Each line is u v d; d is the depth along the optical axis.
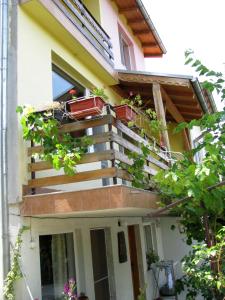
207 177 3.78
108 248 7.67
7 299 4.34
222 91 4.84
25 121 4.82
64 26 6.44
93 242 7.09
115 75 8.80
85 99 5.05
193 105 10.14
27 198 4.82
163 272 11.22
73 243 6.22
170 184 4.14
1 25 5.27
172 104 9.81
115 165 5.15
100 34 8.28
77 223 6.23
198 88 8.16
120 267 8.04
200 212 4.50
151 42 13.34
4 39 5.21
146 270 9.84
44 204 4.72
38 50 5.99
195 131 12.69
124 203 4.43
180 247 11.82
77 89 7.73
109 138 4.80
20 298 4.54
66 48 7.13
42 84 5.92
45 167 4.93
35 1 5.62
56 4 6.24
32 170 4.97
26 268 4.72
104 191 4.48
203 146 4.95
